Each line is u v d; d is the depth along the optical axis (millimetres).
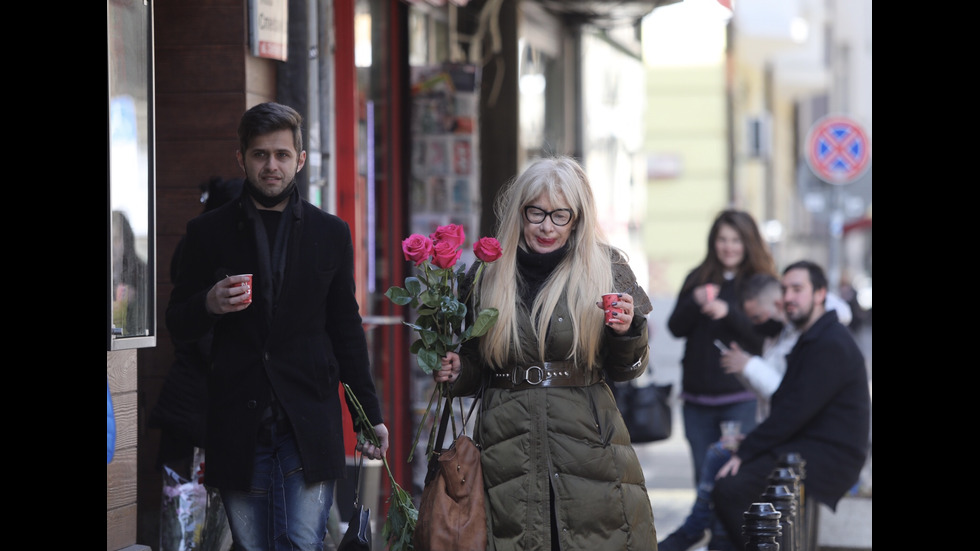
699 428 16125
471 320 8820
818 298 13922
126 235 9148
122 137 9156
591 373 8672
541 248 8781
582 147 28188
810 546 13547
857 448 13688
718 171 51094
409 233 18359
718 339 15992
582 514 8359
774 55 61219
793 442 13711
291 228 8914
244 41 11922
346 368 9133
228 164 11914
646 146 51500
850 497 15906
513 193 8844
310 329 8906
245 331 8773
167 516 10914
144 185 9445
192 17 11953
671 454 27266
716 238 16312
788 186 76188
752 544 10336
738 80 54844
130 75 9336
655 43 51031
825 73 67938
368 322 15797
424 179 18703
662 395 16266
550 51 26484
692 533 15055
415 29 18812
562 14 25891
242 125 8898
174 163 11953
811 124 80875
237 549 8820
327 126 13258
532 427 8461
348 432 13258
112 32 9070
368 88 16906
